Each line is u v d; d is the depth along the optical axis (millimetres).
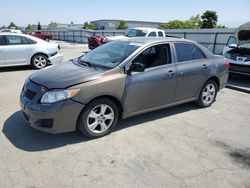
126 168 3180
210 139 4090
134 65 3967
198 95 5312
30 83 3830
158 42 4504
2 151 3441
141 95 4207
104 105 3838
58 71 4008
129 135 4066
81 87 3537
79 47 23047
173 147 3756
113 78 3811
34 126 3584
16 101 5523
